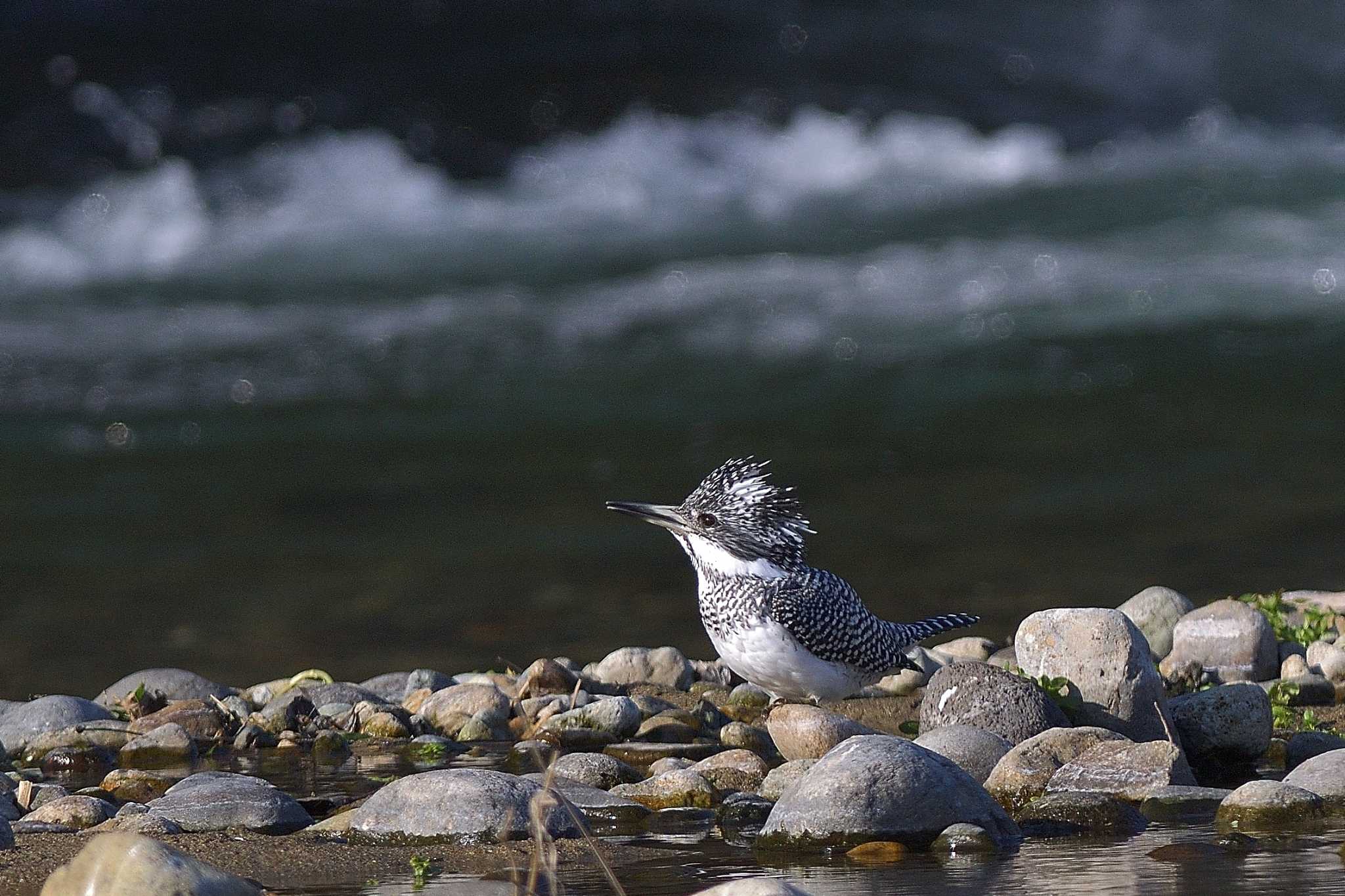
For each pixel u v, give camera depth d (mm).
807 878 5832
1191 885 5477
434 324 25234
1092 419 19453
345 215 30234
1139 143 34188
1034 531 15109
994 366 22141
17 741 9070
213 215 29750
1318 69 37312
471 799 6660
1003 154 33125
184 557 15344
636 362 23141
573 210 30688
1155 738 7809
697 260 28203
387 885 5863
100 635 12984
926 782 6406
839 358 22891
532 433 19906
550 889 5488
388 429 20250
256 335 24781
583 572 14555
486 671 11422
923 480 17203
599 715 8766
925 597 13016
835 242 28844
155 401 21672
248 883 5395
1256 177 31828
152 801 7094
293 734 8992
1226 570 13562
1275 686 9031
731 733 8469
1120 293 25391
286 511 17000
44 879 5859
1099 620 7996
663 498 16938
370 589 14141
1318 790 6625
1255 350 22234
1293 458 17438
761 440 19188
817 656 8328
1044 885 5582
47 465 18906
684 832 6652
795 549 8555
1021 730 7621
